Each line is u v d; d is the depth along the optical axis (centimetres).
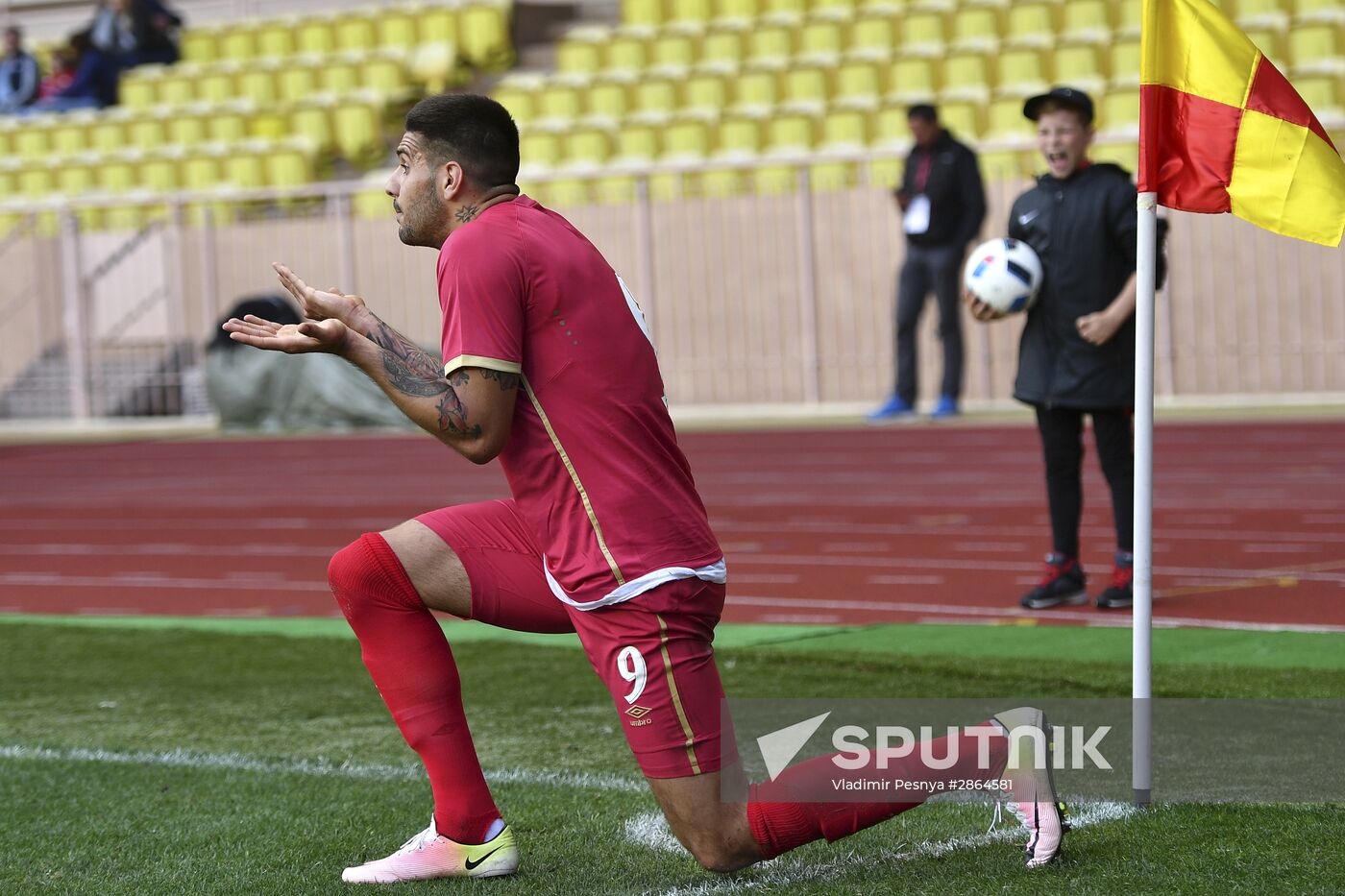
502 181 688
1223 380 3095
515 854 735
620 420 662
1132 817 769
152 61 4581
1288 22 3356
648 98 3800
